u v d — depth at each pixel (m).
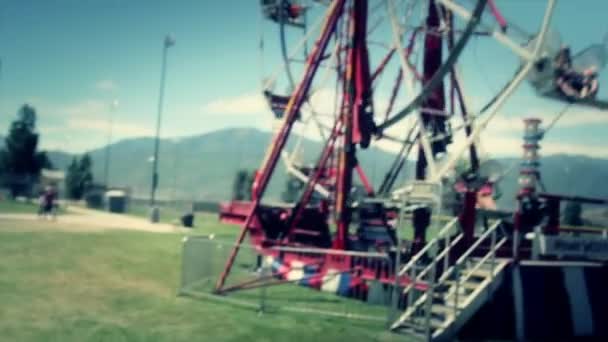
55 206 30.41
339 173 15.09
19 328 8.47
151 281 13.82
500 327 10.78
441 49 17.47
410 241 15.73
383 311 12.05
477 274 11.34
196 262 13.17
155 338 8.55
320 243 18.78
